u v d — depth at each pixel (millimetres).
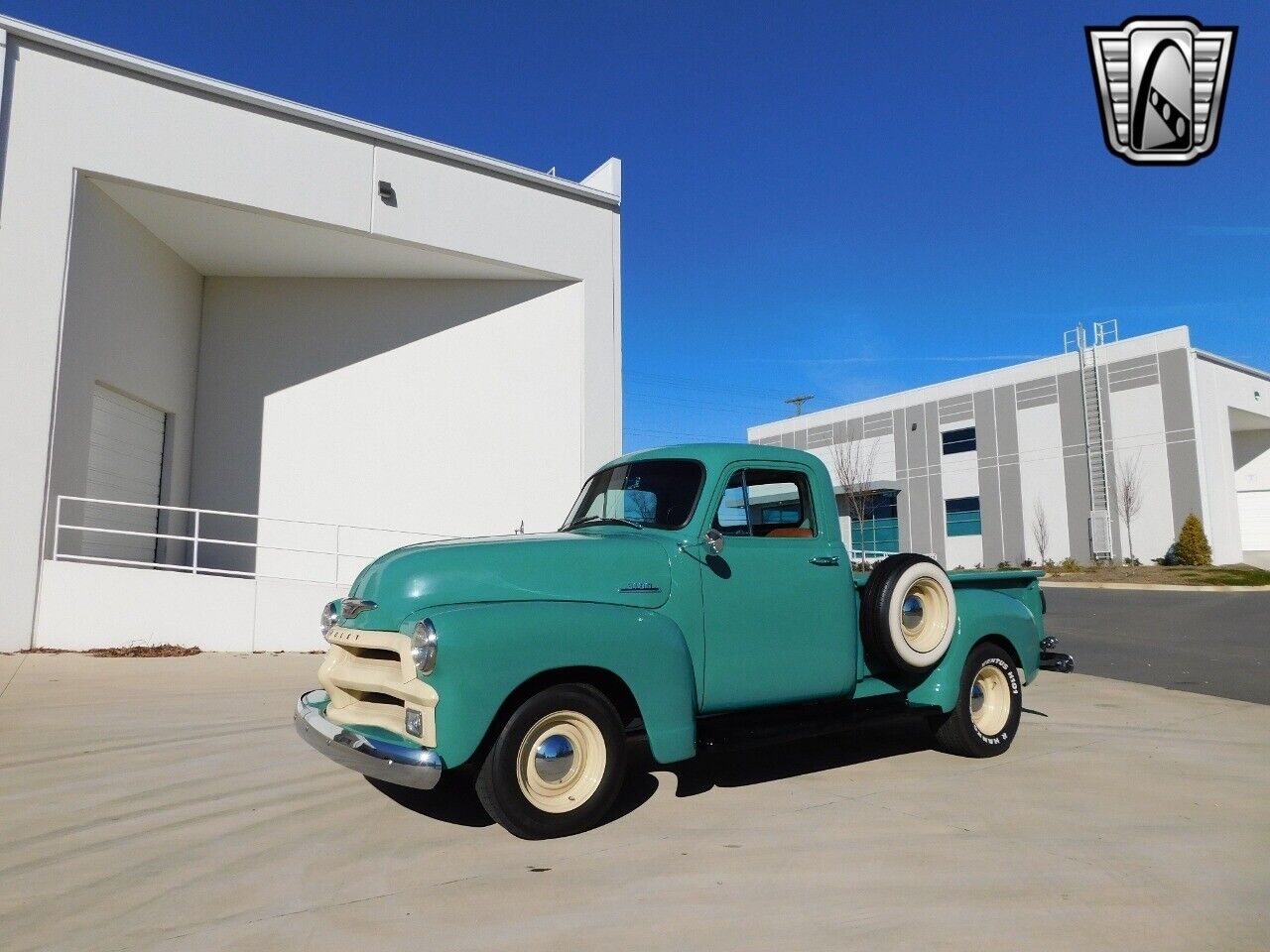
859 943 3127
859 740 6727
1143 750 6406
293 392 14781
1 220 10445
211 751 6008
